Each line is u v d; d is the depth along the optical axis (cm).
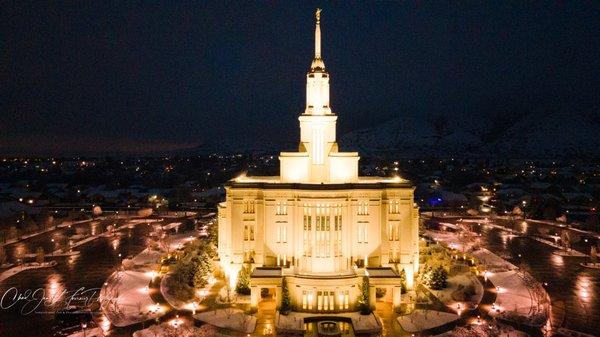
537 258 18488
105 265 17400
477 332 11175
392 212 14700
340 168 15238
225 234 15825
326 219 14250
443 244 19925
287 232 14600
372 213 14588
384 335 11525
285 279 12988
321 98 15312
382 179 16338
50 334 11356
